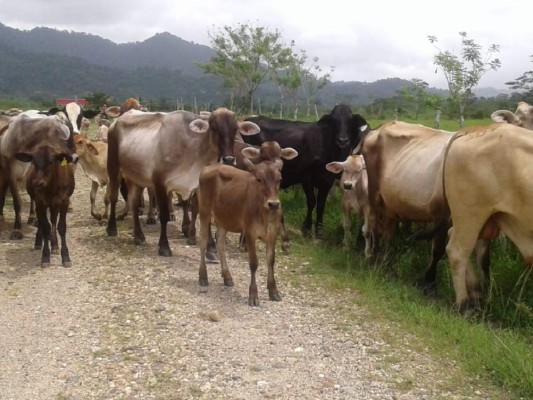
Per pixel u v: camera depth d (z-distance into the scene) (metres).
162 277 5.06
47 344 3.78
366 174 5.86
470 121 16.89
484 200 4.03
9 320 4.17
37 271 5.23
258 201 4.31
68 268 5.33
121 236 6.53
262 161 4.56
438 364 3.45
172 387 3.20
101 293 4.68
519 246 4.05
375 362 3.48
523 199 3.86
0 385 3.26
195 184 5.78
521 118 5.62
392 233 5.50
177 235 6.60
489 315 4.24
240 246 5.96
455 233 4.24
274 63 22.11
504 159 3.91
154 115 6.09
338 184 8.01
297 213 7.59
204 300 4.53
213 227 6.88
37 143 5.71
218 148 5.52
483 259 4.54
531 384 3.06
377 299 4.54
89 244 6.17
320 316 4.24
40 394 3.16
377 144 5.40
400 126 5.30
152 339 3.81
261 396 3.11
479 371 3.33
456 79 10.16
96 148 7.27
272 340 3.80
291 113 28.77
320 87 24.28
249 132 5.81
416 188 4.80
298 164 6.80
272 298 4.55
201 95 114.25
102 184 7.38
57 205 5.38
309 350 3.66
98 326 4.04
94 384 3.25
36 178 5.13
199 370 3.39
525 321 4.11
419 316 4.15
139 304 4.43
